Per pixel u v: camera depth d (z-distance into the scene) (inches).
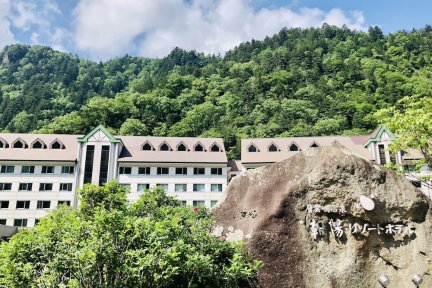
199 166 2320.4
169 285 493.4
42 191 2194.9
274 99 4365.2
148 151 2347.4
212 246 546.3
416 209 628.7
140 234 459.8
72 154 2279.8
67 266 430.6
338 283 591.8
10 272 422.3
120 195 828.6
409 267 603.5
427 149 860.6
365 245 612.7
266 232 618.5
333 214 623.8
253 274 553.3
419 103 876.6
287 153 2353.6
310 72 5103.3
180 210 710.5
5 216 2134.6
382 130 2274.9
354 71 4867.1
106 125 3469.5
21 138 2301.9
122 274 435.8
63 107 5027.1
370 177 635.5
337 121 3521.2
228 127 3501.5
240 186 690.8
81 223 451.5
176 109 4131.4
